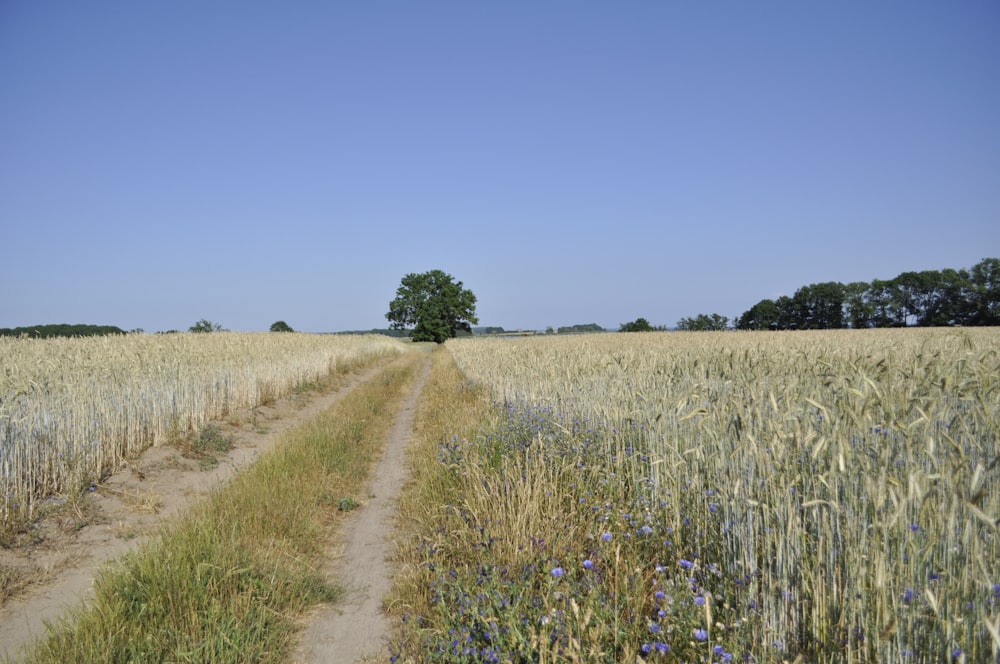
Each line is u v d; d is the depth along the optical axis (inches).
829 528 156.7
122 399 432.8
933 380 243.1
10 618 205.0
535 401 474.0
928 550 131.4
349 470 397.7
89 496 328.2
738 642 146.9
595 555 213.3
